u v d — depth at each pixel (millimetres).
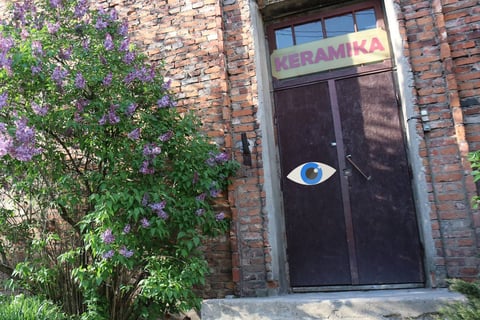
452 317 2197
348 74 4043
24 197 3617
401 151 3762
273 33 4375
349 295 3311
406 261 3586
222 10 4230
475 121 3320
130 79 3473
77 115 3256
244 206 3781
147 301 3449
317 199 3949
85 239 3066
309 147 4062
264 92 4074
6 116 3283
